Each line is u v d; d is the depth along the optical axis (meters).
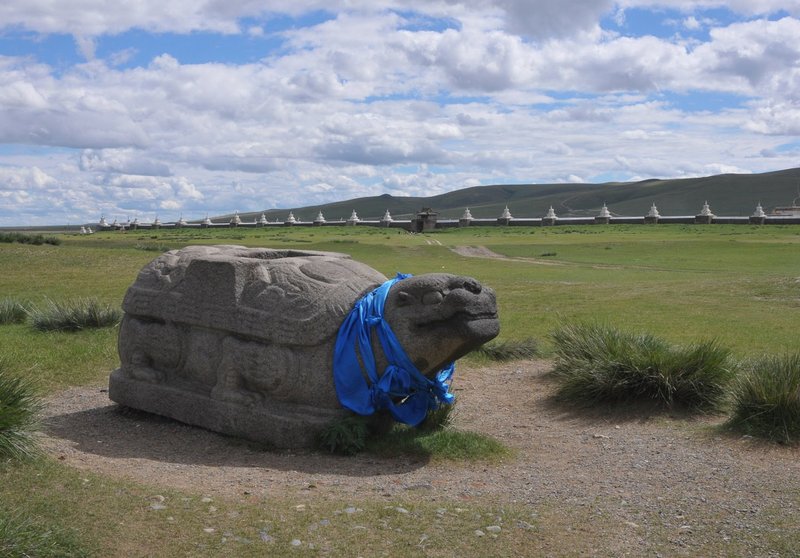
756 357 9.78
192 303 7.16
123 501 4.59
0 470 4.90
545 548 4.27
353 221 84.38
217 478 5.52
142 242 48.62
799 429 6.46
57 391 8.72
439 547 4.23
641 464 6.01
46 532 3.84
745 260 34.62
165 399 7.34
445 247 46.09
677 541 4.41
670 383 7.62
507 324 14.17
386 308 6.46
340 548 4.18
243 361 6.71
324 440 6.25
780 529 4.57
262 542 4.20
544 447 6.64
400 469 5.87
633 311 15.68
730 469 5.80
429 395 6.73
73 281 22.59
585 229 66.62
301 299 6.50
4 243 33.03
